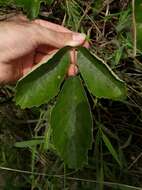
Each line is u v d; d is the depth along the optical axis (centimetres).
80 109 37
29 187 68
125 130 65
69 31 56
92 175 64
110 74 35
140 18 31
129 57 61
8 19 61
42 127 66
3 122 69
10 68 56
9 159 68
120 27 57
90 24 62
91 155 64
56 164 65
